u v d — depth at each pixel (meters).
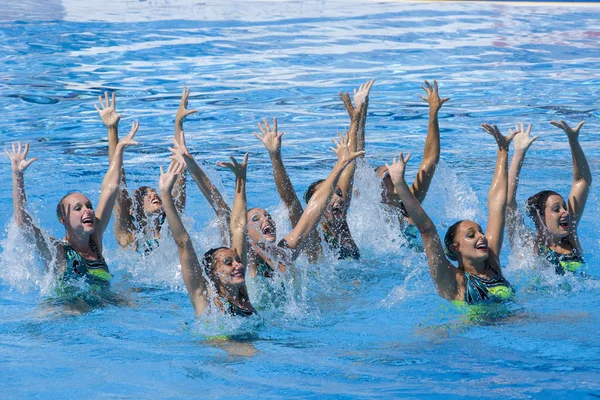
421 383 9.19
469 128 23.75
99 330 11.23
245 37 38.62
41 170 19.59
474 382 9.22
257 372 9.61
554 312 11.76
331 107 26.28
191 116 25.03
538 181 18.78
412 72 31.64
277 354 10.25
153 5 48.91
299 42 37.62
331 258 14.45
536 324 11.26
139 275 13.98
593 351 10.20
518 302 12.16
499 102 26.80
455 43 37.62
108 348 10.49
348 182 14.70
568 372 9.48
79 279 12.91
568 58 34.31
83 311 12.06
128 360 10.05
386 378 9.38
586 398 8.68
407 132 23.34
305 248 14.03
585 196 13.59
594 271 13.74
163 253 14.50
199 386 9.19
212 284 11.32
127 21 42.19
